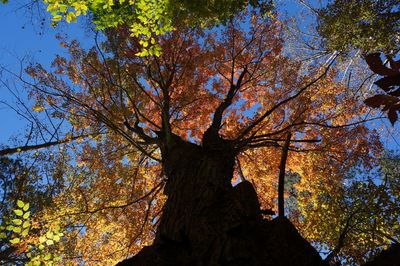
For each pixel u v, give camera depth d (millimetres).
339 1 11023
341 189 8180
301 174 11719
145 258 3365
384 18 10359
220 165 5625
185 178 5344
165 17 7020
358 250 7531
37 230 9289
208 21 9562
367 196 7738
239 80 8000
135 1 7129
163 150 7445
